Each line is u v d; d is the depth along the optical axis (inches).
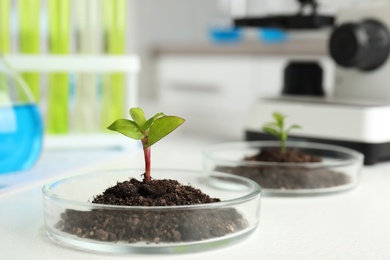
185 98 43.3
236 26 24.7
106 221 12.8
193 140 26.5
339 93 24.0
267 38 38.2
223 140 26.5
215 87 41.7
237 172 17.4
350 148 21.4
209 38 43.8
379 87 23.0
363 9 23.0
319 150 19.9
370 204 16.3
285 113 23.0
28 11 22.3
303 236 13.8
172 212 12.7
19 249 12.9
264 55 38.8
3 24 22.0
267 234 13.9
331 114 21.9
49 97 23.0
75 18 23.1
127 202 13.3
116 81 23.2
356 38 21.3
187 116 36.4
